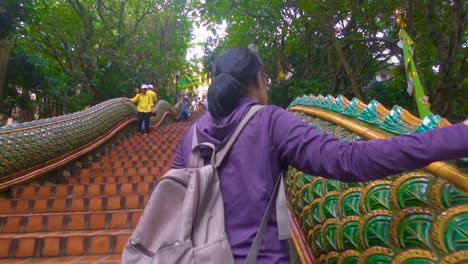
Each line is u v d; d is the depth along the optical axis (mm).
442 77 6594
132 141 11273
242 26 14453
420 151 1007
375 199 1623
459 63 7594
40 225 4379
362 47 10430
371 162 1045
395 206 1467
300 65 13172
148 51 21562
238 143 1312
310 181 2572
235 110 1375
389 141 1056
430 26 6805
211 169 1271
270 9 12125
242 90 1408
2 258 3748
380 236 1522
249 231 1227
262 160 1269
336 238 1883
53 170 6957
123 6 18547
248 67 1435
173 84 27438
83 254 3814
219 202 1255
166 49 22969
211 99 1415
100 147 9523
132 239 1164
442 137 1008
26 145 6359
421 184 1385
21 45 13656
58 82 15852
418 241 1327
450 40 6312
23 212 4992
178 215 1213
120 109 11766
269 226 1244
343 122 2391
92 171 7203
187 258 1113
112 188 5586
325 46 11711
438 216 1265
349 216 1813
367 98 11977
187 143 1441
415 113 6738
